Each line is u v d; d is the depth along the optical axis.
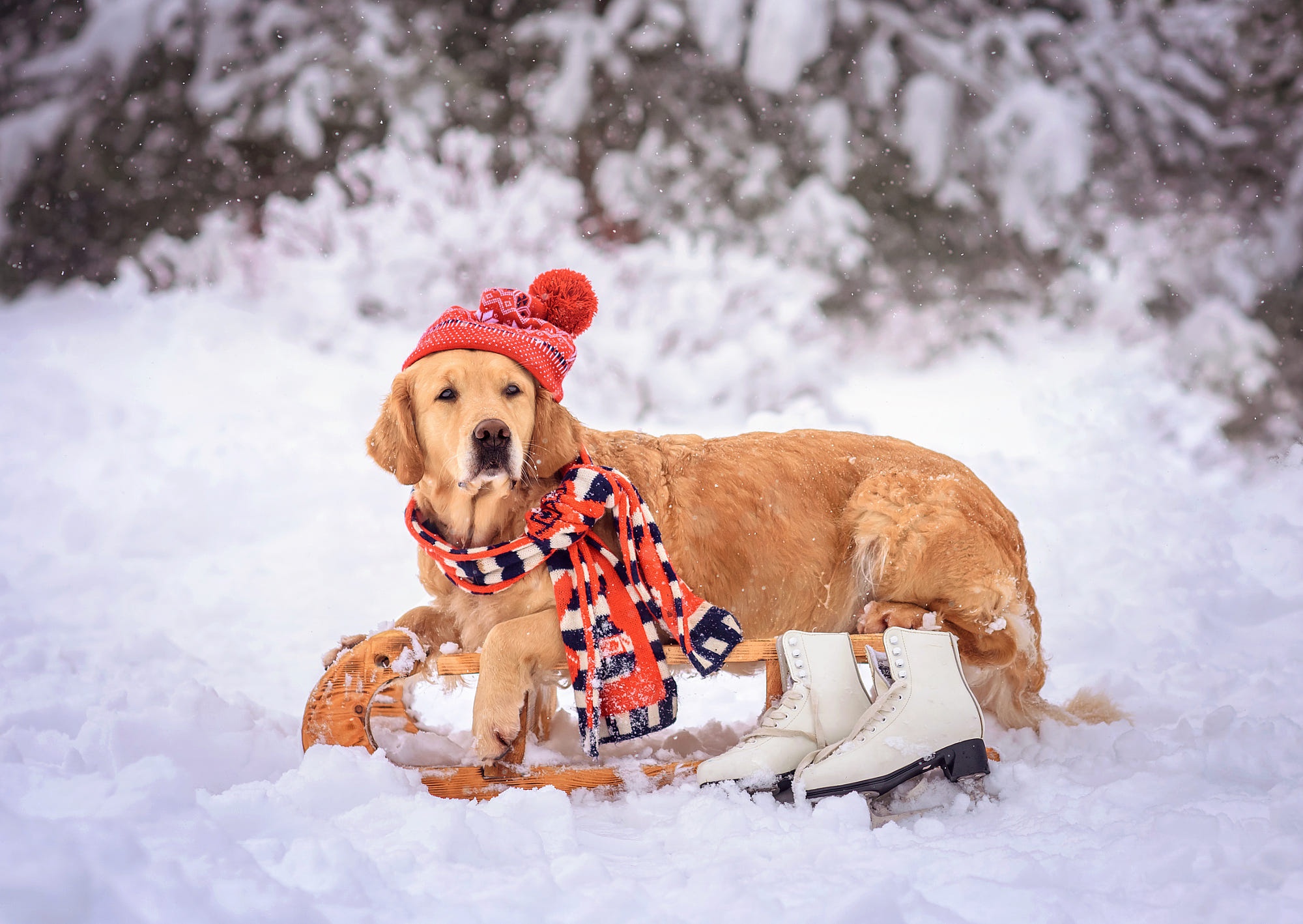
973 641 3.16
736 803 2.38
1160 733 2.92
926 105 13.27
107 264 13.49
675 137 13.78
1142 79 14.02
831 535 3.25
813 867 1.94
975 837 2.15
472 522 2.90
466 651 2.94
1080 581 5.20
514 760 2.66
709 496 3.15
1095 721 3.22
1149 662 4.14
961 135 13.63
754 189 13.09
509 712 2.62
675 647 2.79
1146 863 1.86
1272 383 11.48
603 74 13.81
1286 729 2.69
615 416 9.38
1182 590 4.95
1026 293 13.19
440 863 1.84
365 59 13.30
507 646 2.69
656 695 2.73
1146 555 5.45
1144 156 13.95
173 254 11.23
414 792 2.44
